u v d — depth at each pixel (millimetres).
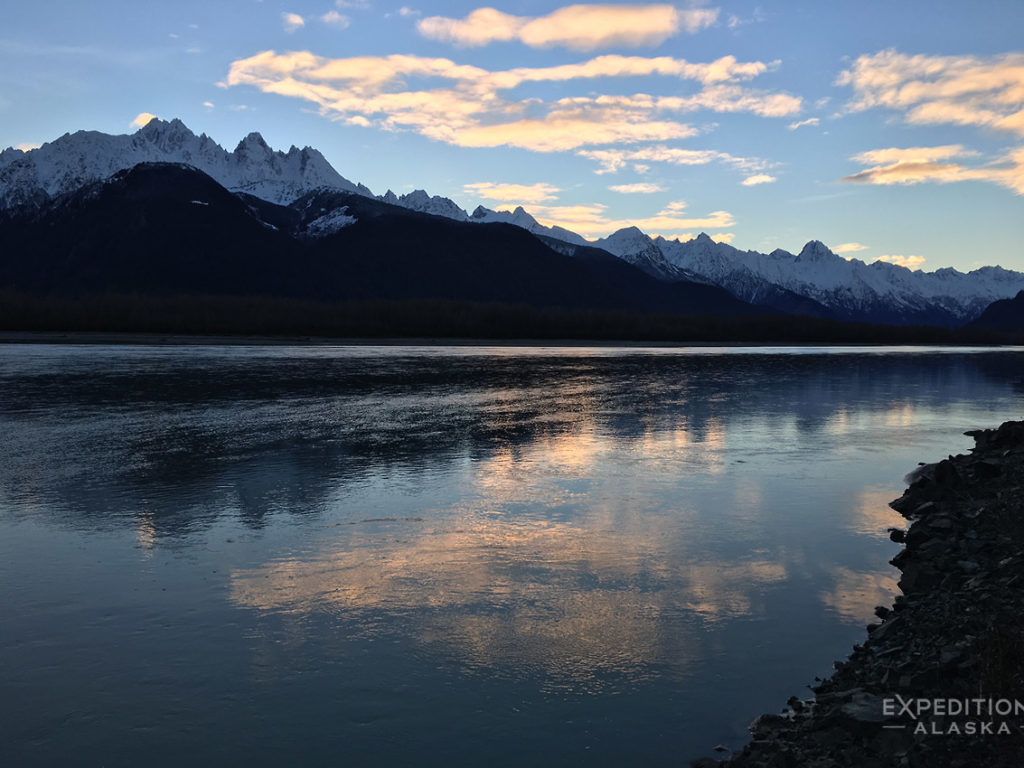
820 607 10477
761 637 9461
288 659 8758
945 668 7559
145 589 10930
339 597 10695
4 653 8859
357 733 7230
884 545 13375
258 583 11211
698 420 29859
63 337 102250
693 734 7227
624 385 45625
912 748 6184
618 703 7828
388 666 8617
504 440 24500
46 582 11180
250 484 17766
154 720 7430
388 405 33906
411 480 18375
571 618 10031
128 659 8719
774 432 27000
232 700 7820
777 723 7277
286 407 32688
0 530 13875
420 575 11625
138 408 31812
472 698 7910
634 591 11031
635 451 22750
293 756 6828
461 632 9562
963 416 32406
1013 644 7566
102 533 13719
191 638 9289
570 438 25062
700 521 14891
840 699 7508
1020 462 17625
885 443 24828
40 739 7078
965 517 13992
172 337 110188
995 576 10492
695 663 8734
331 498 16484
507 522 14672
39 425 26797
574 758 6816
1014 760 5812
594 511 15594
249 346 97500
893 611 10250
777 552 12938
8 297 118062
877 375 58062
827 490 17734
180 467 19688
